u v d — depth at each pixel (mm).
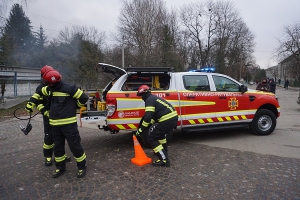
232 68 50406
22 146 5234
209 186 3115
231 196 2846
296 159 4086
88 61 25562
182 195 2889
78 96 3402
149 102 3822
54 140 3461
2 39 19359
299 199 2754
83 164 3537
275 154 4371
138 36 27016
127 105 4602
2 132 6809
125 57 27531
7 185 3256
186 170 3678
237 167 3752
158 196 2873
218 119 5336
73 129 3410
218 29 42719
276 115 6035
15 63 25531
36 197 2906
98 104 5059
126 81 4840
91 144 5293
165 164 3844
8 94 16469
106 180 3367
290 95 21047
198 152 4570
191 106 5082
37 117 9648
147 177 3443
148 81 5168
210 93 5262
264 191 2949
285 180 3252
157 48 27344
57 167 3578
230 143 5184
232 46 44406
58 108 3322
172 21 36781
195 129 5145
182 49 43031
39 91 3664
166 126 3863
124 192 2994
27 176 3561
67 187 3170
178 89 5047
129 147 5023
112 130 4719
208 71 5652
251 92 5746
